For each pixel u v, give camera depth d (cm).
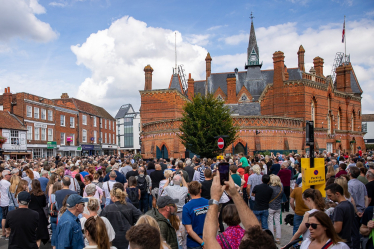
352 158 1847
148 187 1322
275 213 1052
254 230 319
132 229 362
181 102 5100
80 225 668
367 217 738
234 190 379
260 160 1981
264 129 3934
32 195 923
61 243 630
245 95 6244
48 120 4903
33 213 745
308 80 4859
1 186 1248
